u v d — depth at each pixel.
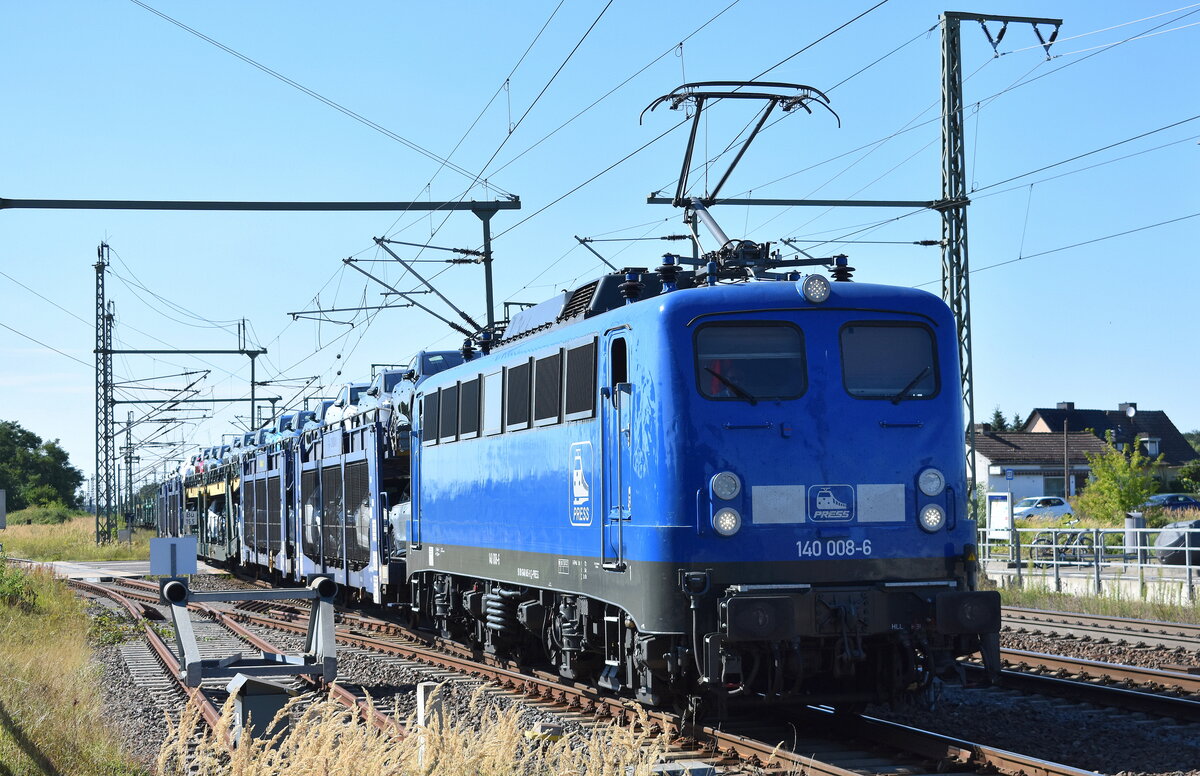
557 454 12.91
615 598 11.34
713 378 10.77
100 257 59.09
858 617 10.49
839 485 10.77
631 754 7.80
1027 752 10.27
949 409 11.20
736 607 10.09
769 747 9.81
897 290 11.30
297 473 30.61
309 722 7.74
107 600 31.11
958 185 25.98
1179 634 18.11
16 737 9.75
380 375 24.47
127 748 10.79
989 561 28.92
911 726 11.56
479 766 7.40
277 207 24.03
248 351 53.47
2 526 27.09
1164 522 38.53
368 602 27.23
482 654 16.98
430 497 18.05
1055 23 25.53
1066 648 17.06
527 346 14.09
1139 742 10.41
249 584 37.78
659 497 10.67
